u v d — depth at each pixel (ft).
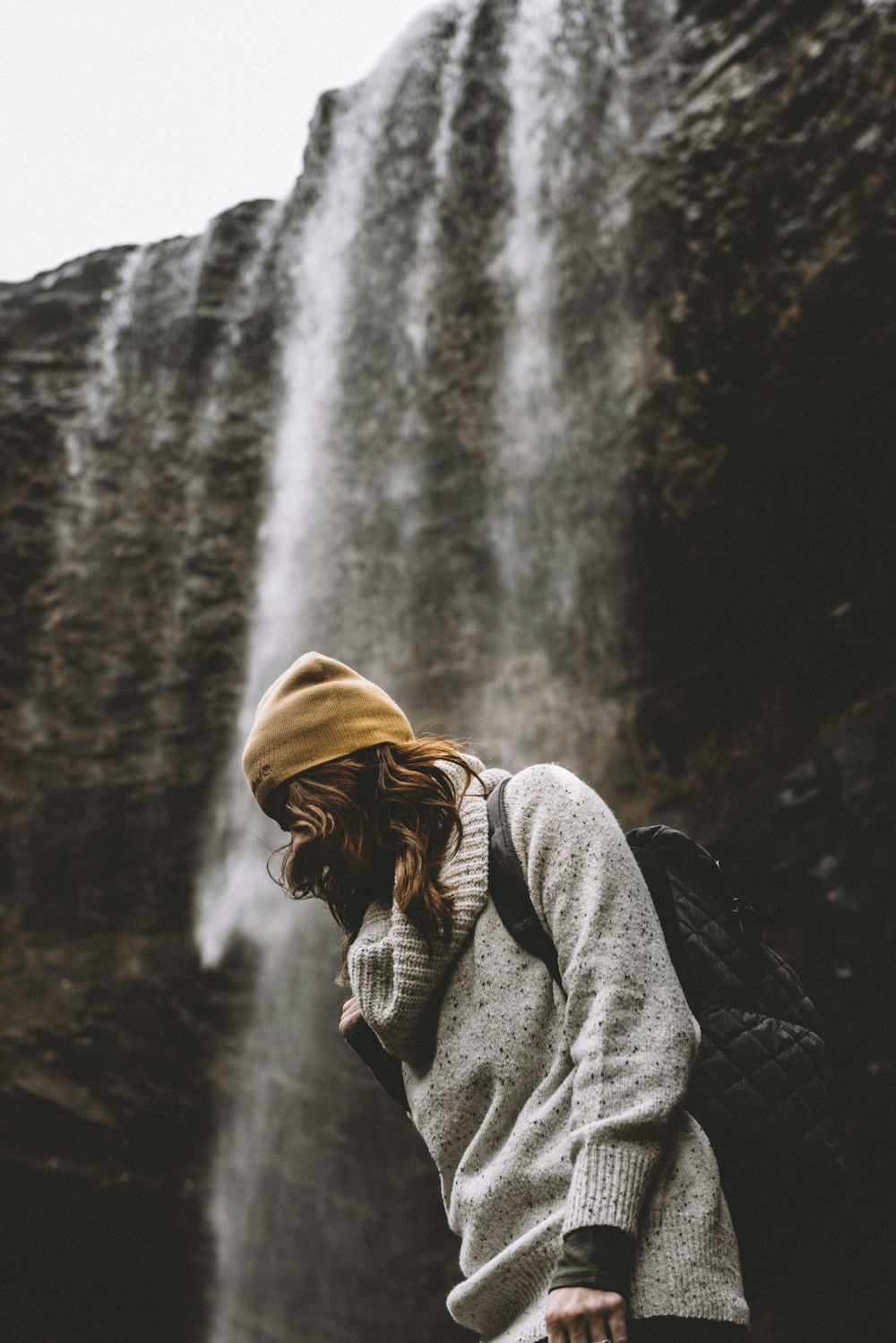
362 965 4.17
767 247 27.89
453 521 34.65
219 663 37.35
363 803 4.33
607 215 31.81
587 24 33.45
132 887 36.78
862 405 26.30
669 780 29.78
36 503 38.93
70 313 40.78
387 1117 31.45
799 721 27.89
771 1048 3.76
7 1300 32.48
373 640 35.29
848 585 27.45
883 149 25.76
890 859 23.07
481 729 33.01
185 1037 34.22
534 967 3.95
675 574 30.35
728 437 28.78
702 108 29.96
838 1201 3.71
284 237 39.24
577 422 32.35
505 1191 3.75
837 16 27.50
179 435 38.96
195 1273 32.27
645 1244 3.46
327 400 37.40
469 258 35.22
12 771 37.86
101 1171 32.30
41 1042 33.47
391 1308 29.96
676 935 3.97
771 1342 22.82
